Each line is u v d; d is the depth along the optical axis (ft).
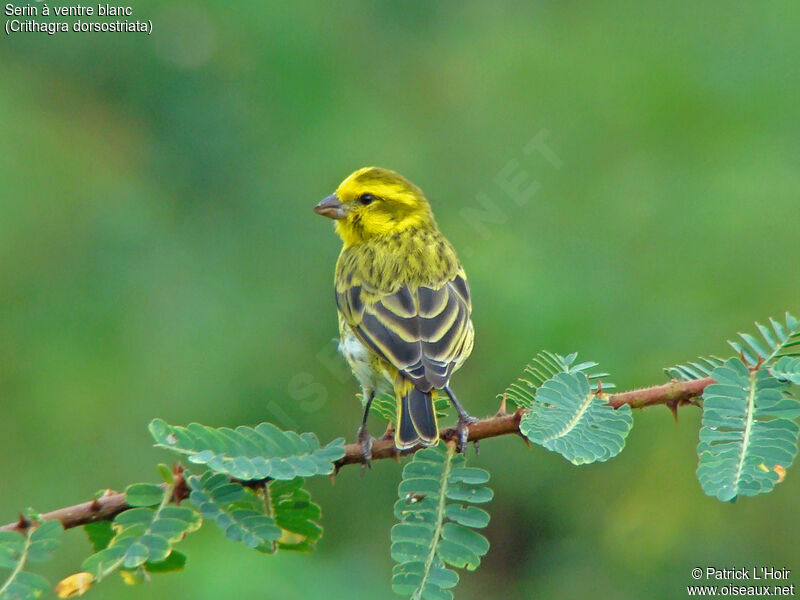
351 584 38.52
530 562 44.55
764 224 45.06
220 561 36.11
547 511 44.62
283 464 18.53
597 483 43.98
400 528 17.84
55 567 37.63
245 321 46.44
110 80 51.08
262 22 51.60
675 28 52.24
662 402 20.04
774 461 18.13
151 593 35.29
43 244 46.01
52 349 44.34
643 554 42.57
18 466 42.42
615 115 49.90
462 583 44.73
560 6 54.90
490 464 44.80
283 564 36.99
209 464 18.03
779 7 51.49
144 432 43.68
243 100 51.39
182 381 44.75
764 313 43.19
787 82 49.90
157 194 49.70
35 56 50.60
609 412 19.63
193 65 51.42
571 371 21.01
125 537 17.15
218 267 48.11
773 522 41.65
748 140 48.26
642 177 48.03
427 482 18.43
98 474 42.78
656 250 45.47
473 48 53.52
